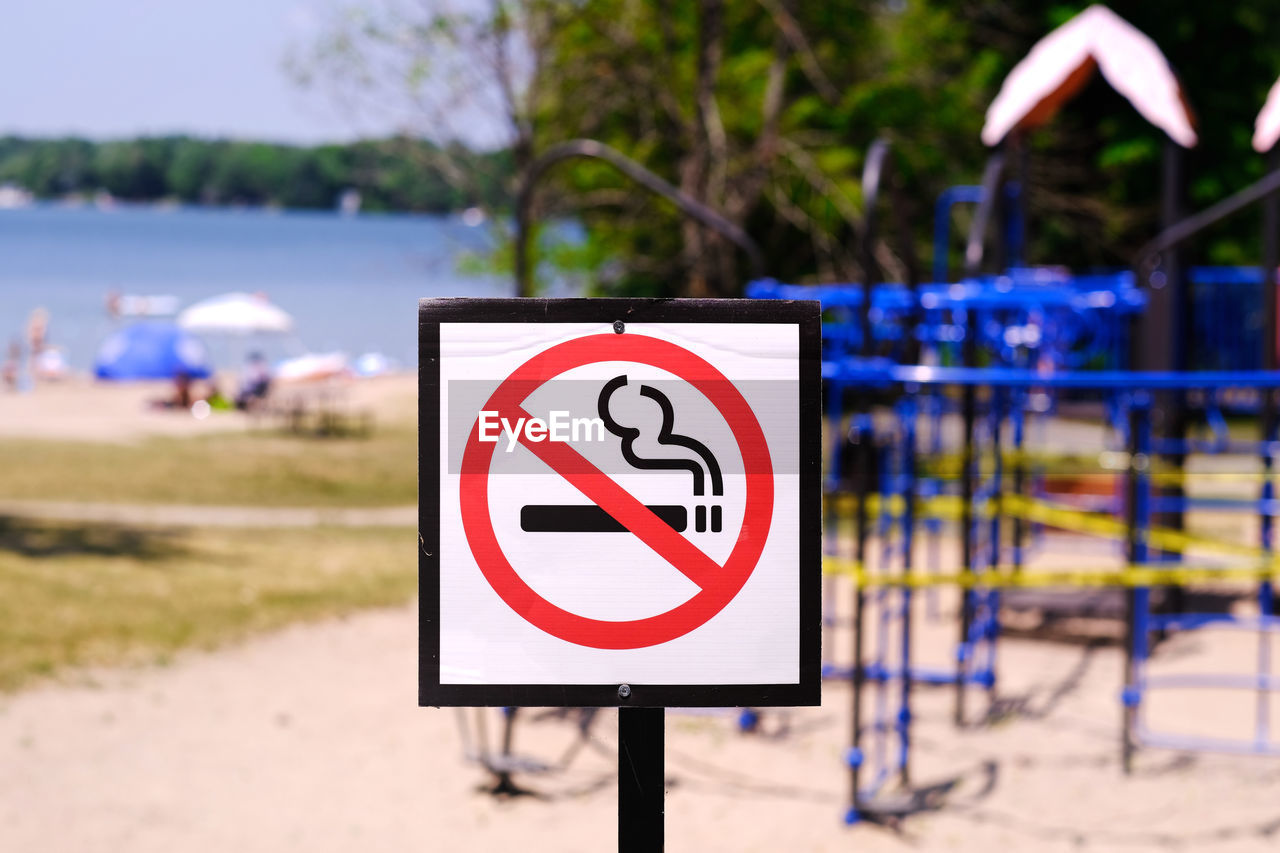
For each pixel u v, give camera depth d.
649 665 1.86
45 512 12.54
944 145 21.00
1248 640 7.95
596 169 19.55
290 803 5.24
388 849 4.79
